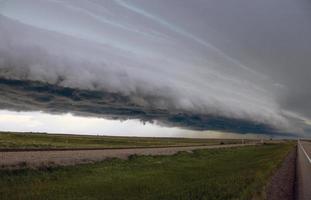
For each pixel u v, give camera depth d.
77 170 27.31
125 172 29.03
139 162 38.28
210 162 43.97
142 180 24.31
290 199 15.22
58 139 119.50
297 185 19.56
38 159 28.91
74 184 21.31
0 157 27.80
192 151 63.56
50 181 22.20
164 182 23.50
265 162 37.81
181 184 22.33
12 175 22.19
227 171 31.86
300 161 39.38
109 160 35.81
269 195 16.19
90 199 16.66
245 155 60.50
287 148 81.19
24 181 21.11
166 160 43.06
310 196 16.12
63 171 26.14
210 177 26.59
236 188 17.52
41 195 17.00
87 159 33.53
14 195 16.67
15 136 120.75
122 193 18.61
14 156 29.78
